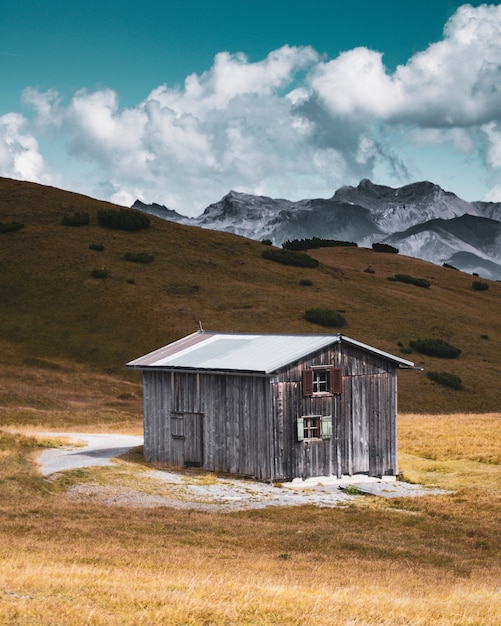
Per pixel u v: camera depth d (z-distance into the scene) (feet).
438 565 76.89
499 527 94.68
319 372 131.44
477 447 161.79
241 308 367.04
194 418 136.26
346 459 132.57
